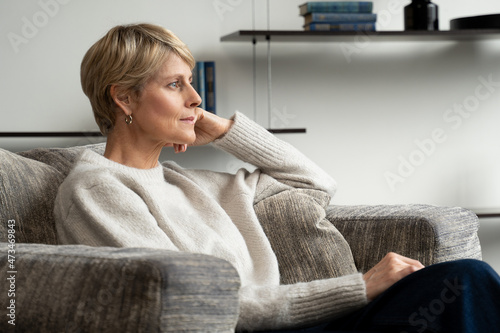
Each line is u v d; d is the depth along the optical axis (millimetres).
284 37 2826
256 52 2992
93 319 986
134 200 1413
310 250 1767
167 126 1564
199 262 990
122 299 962
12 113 2764
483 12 3199
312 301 1311
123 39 1540
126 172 1540
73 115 2816
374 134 3115
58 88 2801
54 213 1454
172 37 1573
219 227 1627
